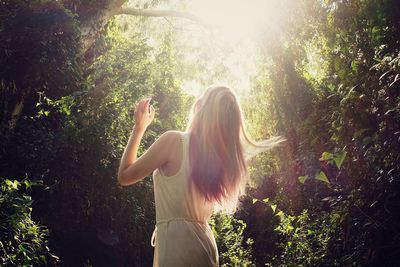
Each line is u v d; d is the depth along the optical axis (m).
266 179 15.87
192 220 2.53
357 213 6.88
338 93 7.16
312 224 9.84
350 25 7.66
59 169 10.04
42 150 9.92
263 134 15.96
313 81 13.69
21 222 6.73
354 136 6.31
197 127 2.61
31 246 7.09
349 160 6.89
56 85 11.47
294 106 14.17
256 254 16.36
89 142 10.09
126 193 11.10
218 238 13.50
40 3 11.16
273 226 15.78
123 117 10.97
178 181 2.54
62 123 10.61
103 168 10.41
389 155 6.23
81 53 12.62
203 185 2.53
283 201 13.38
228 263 12.92
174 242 2.48
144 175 2.56
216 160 2.55
